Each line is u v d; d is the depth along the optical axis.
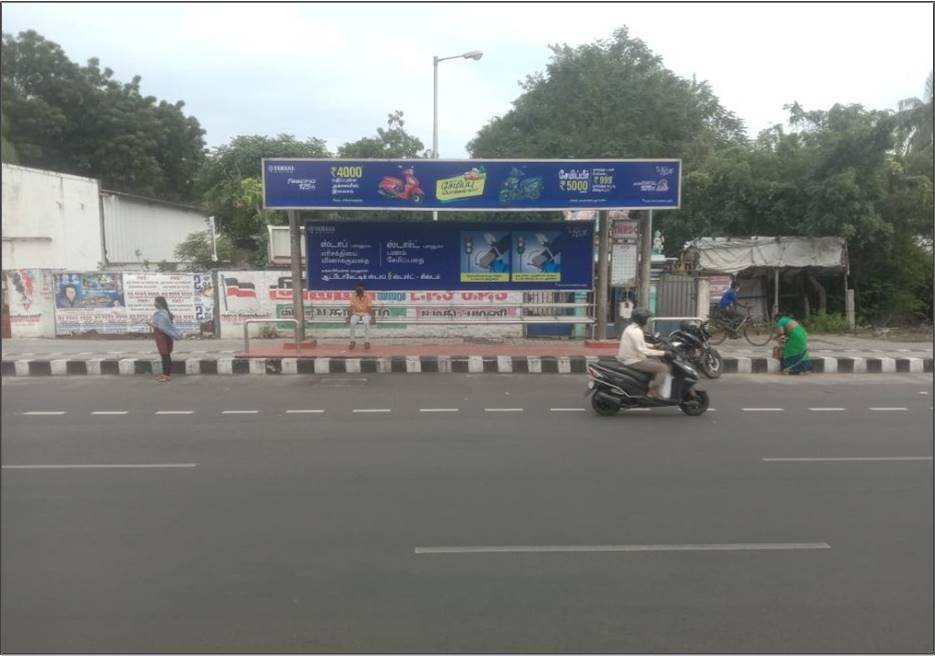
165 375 12.67
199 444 7.75
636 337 9.51
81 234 25.72
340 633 3.67
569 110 30.83
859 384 12.47
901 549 4.78
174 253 30.39
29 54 29.86
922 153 21.08
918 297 21.02
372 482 6.28
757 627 3.75
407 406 10.14
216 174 32.81
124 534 5.01
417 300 16.73
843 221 18.67
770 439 8.06
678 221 21.80
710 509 5.57
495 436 8.19
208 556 4.62
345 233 15.63
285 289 17.02
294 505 5.64
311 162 14.01
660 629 3.72
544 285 15.92
